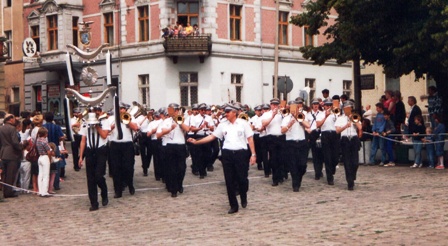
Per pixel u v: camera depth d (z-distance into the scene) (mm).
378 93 37594
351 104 18297
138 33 48406
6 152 19375
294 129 18453
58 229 14125
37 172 20109
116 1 49781
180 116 18484
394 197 16203
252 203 16406
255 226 13141
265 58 50250
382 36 25547
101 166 16641
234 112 15070
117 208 16688
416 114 24578
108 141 18516
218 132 15195
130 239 12461
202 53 45938
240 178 15109
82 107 19781
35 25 53844
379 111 25219
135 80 48281
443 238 11039
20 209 17312
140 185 21203
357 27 25219
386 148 25125
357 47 26297
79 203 18000
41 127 19656
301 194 17766
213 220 14180
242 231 12641
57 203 18156
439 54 23328
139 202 17516
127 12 49000
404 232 11688
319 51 29750
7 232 14000
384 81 37406
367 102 38062
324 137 19656
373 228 12195
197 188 19953
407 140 24516
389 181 19938
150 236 12656
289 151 18422
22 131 21312
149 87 47531
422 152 24469
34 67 54344
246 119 15430
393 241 10961
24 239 13102
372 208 14586
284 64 51625
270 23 50906
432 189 17484
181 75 46844
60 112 52594
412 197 16016
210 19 47031
